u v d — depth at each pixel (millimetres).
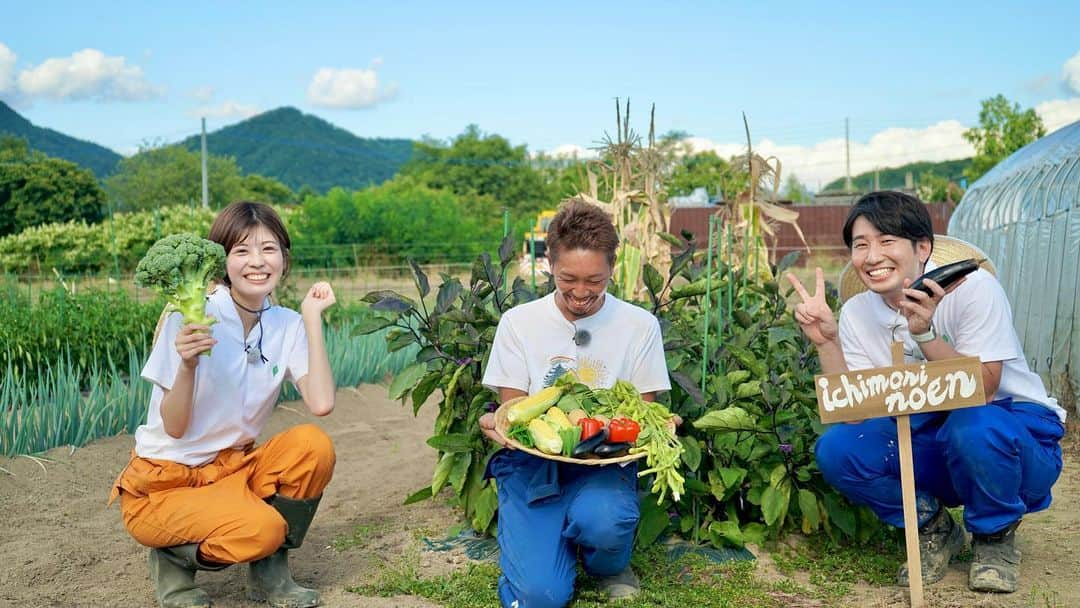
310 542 4617
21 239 25141
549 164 37500
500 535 3676
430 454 6547
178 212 26703
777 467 4281
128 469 3635
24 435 5797
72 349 8500
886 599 3730
